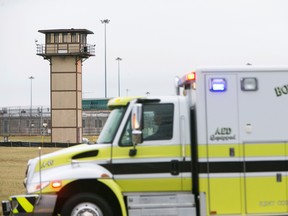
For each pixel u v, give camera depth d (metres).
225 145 26.78
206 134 26.72
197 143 26.83
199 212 26.69
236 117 26.92
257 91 27.06
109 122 27.86
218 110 26.88
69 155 27.16
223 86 26.92
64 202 27.16
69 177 26.22
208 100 26.86
